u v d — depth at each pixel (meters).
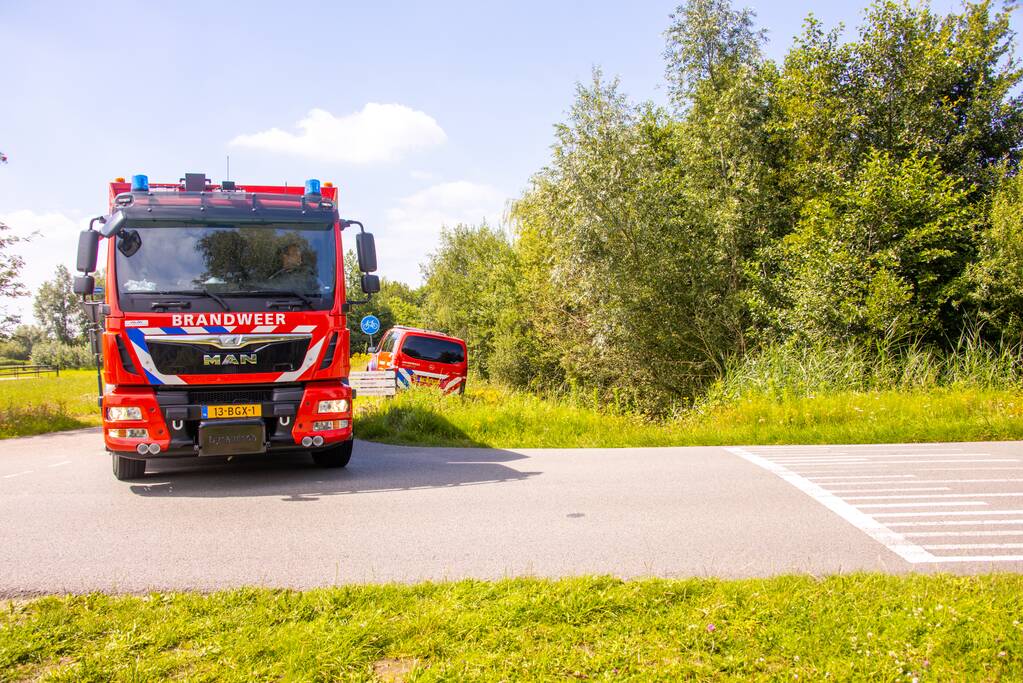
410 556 5.36
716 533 5.89
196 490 8.00
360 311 59.81
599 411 15.53
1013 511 6.46
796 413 11.80
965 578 4.53
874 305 15.29
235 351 8.00
